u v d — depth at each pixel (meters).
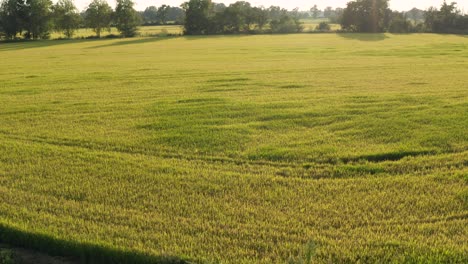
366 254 6.29
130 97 19.19
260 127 13.34
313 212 7.64
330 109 15.46
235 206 7.91
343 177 9.27
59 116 15.52
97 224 7.31
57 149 11.52
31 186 8.97
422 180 8.96
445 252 6.26
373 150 10.88
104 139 12.34
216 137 12.22
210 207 7.87
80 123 14.41
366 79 23.72
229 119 14.37
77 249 6.54
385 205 7.84
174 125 13.75
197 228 7.14
